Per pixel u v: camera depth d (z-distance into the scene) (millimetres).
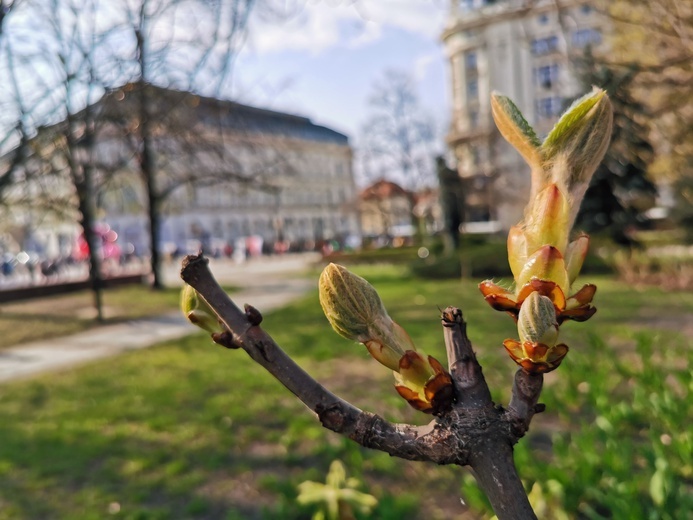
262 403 6727
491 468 661
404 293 16750
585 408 5676
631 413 4863
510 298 671
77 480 4961
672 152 9328
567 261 678
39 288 20734
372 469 4852
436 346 8727
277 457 5242
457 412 678
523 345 634
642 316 10617
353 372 7812
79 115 9422
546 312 622
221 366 8781
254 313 689
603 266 17609
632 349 7906
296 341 10062
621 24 6891
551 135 677
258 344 682
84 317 15375
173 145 20469
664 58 7066
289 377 685
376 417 694
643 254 16984
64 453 5527
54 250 44406
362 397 6676
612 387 5957
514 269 674
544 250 636
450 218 26250
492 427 669
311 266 30250
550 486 3588
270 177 23406
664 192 21797
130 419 6457
